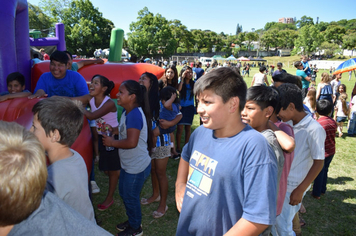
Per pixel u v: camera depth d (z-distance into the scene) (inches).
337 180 169.8
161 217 127.9
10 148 30.7
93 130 141.5
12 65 130.6
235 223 48.4
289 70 1785.2
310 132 86.2
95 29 1987.0
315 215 133.2
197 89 48.4
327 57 3892.7
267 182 44.2
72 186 52.7
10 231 34.2
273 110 65.4
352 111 261.9
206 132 54.7
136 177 99.9
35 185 31.6
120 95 94.3
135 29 2714.1
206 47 4313.5
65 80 123.8
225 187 47.9
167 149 119.5
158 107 119.5
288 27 7726.4
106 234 38.3
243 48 4813.0
